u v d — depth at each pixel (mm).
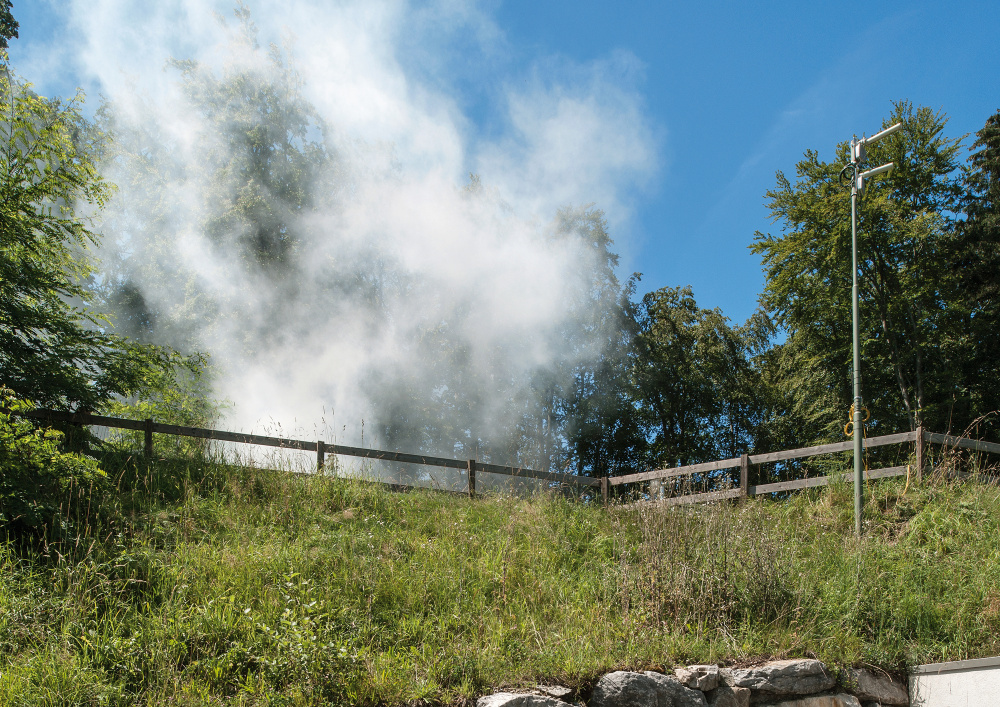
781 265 25922
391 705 5785
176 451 11945
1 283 10688
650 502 10406
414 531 10055
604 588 8328
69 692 5430
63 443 10477
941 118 25594
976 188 26562
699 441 29203
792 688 6938
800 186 26297
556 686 6336
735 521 9594
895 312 24250
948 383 23750
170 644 6121
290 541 9047
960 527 10156
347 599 7418
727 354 29578
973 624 7980
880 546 9875
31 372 10789
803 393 26656
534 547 9742
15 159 10742
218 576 7461
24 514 7648
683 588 7926
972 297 24844
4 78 10961
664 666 6809
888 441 12078
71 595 6617
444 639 7035
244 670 6121
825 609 7992
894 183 25312
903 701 7371
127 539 8102
